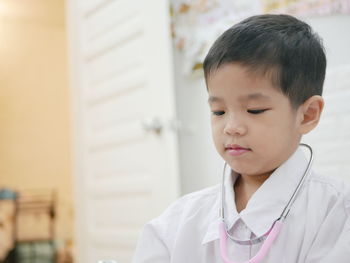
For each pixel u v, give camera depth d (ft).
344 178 4.90
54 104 16.16
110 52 8.01
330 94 5.05
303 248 2.10
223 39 2.14
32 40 16.06
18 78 15.88
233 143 2.08
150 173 7.11
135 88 7.43
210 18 6.55
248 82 2.02
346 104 4.92
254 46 2.06
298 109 2.15
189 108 6.82
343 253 1.96
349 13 5.06
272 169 2.22
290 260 2.10
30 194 15.62
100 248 8.28
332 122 5.01
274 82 2.04
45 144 15.97
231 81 2.04
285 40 2.11
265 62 2.03
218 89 2.09
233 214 2.27
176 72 6.97
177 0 6.93
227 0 6.35
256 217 2.19
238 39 2.09
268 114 2.04
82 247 8.71
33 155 15.84
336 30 5.16
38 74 16.07
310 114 2.21
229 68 2.05
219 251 2.28
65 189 16.01
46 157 15.94
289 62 2.08
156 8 6.97
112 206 7.99
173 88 6.74
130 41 7.54
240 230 2.26
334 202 2.17
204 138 6.61
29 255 13.84
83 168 8.71
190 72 6.76
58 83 16.22
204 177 6.60
